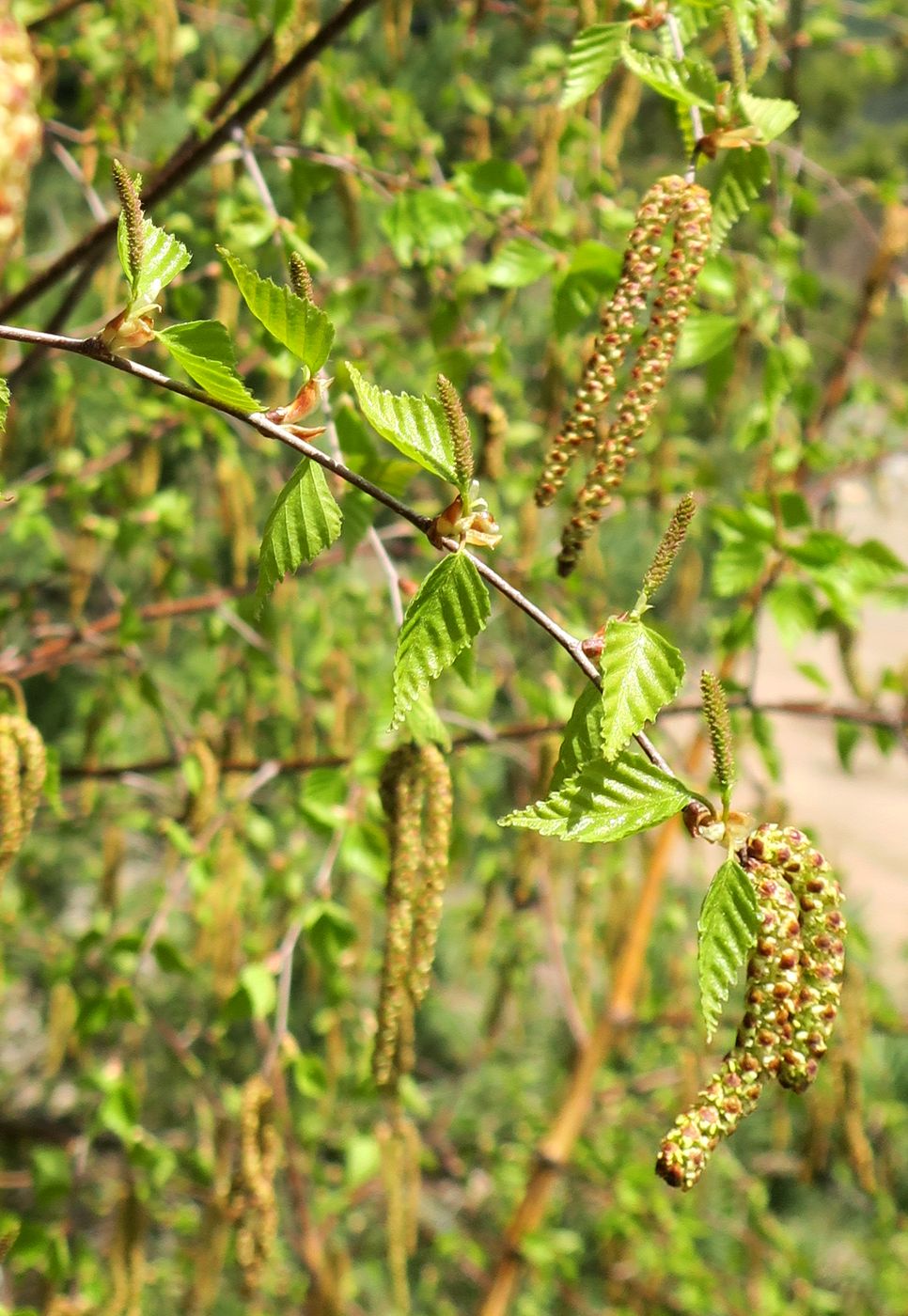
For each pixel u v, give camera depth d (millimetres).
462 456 518
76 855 1791
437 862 602
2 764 594
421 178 1072
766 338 947
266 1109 729
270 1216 721
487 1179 1628
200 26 1270
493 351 883
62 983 979
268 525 539
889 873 3549
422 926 602
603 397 556
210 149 722
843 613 887
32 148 495
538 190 995
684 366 733
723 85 597
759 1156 1658
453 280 919
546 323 1523
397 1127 788
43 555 1591
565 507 1275
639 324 571
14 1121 1527
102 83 1105
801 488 1159
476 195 766
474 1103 1732
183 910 1317
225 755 1166
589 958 1247
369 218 1602
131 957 956
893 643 4699
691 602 1339
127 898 1673
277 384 930
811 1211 1680
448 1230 1637
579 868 1255
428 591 523
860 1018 986
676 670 517
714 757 507
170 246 522
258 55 736
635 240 561
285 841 1519
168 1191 1325
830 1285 1617
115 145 1044
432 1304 1560
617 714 513
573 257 698
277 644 1271
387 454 1079
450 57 1603
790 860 508
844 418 1395
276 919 1232
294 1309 1404
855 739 996
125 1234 887
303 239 837
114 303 1082
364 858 787
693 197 562
